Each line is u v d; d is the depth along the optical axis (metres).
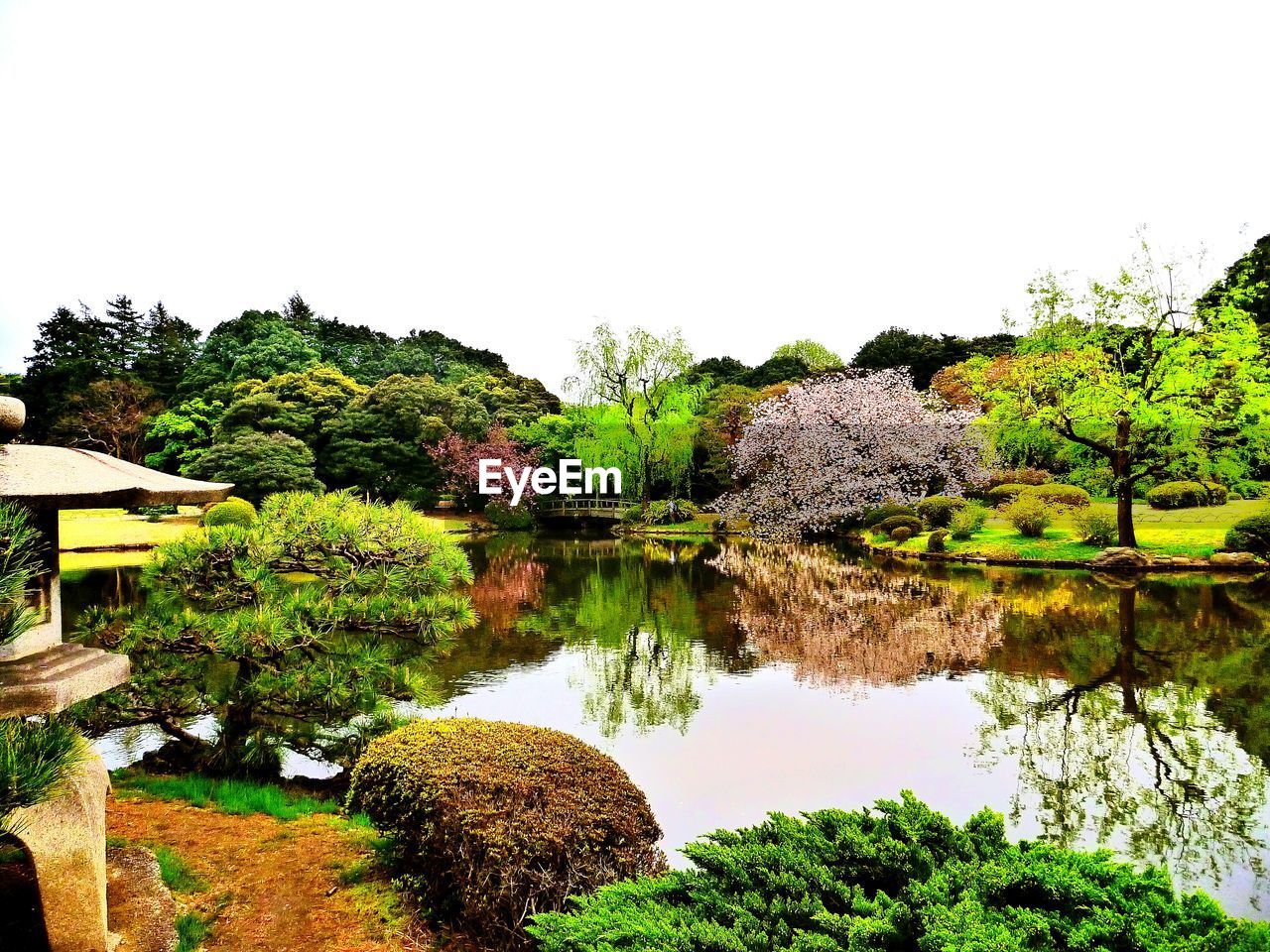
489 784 3.33
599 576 16.58
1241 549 15.45
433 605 5.09
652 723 6.68
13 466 2.67
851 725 6.61
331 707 4.82
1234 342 15.28
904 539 20.45
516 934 2.83
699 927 1.86
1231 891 3.95
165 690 4.89
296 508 5.22
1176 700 7.17
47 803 2.61
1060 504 19.61
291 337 36.00
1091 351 16.42
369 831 4.10
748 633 10.54
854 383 24.11
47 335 38.72
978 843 2.27
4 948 2.82
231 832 4.05
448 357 47.72
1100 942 1.71
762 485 24.86
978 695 7.43
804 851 2.24
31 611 2.43
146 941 2.93
